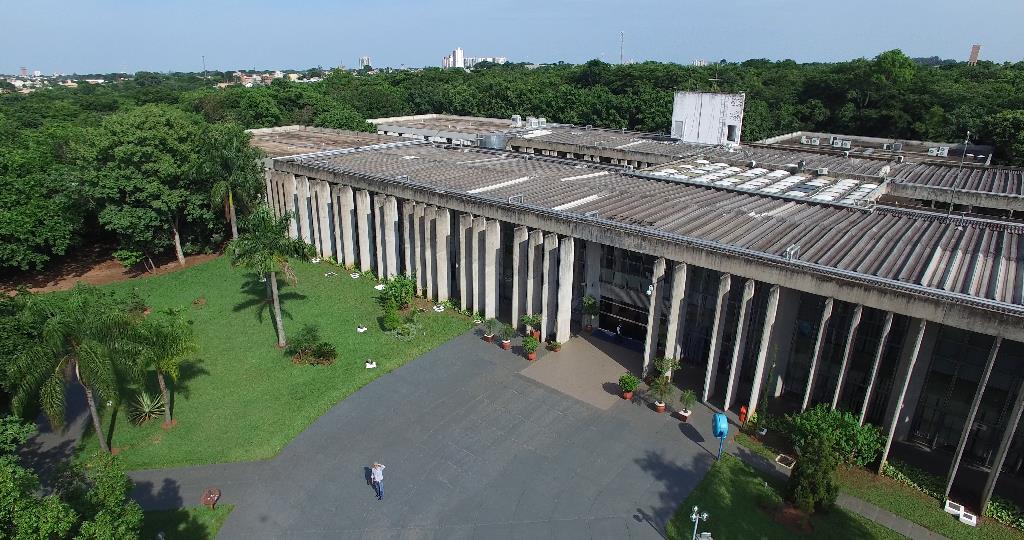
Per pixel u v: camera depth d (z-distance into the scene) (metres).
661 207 40.06
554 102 117.12
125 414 32.62
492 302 42.62
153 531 24.61
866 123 100.31
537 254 39.59
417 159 60.31
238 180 53.94
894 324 29.25
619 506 26.27
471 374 36.59
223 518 25.45
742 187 47.03
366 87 131.00
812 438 27.22
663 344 37.97
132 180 50.94
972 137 86.19
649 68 128.62
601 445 30.23
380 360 38.06
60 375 25.55
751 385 35.16
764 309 33.38
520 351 39.34
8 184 48.97
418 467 28.62
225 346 39.97
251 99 98.75
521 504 26.39
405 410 33.03
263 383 35.53
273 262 38.03
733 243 32.69
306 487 27.30
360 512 25.89
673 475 28.14
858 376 31.25
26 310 27.53
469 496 26.84
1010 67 132.88
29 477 18.42
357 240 54.34
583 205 40.53
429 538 24.58
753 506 26.22
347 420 32.12
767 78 132.62
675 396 34.28
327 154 62.31
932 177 53.31
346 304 46.69
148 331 28.95
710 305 36.00
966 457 29.36
